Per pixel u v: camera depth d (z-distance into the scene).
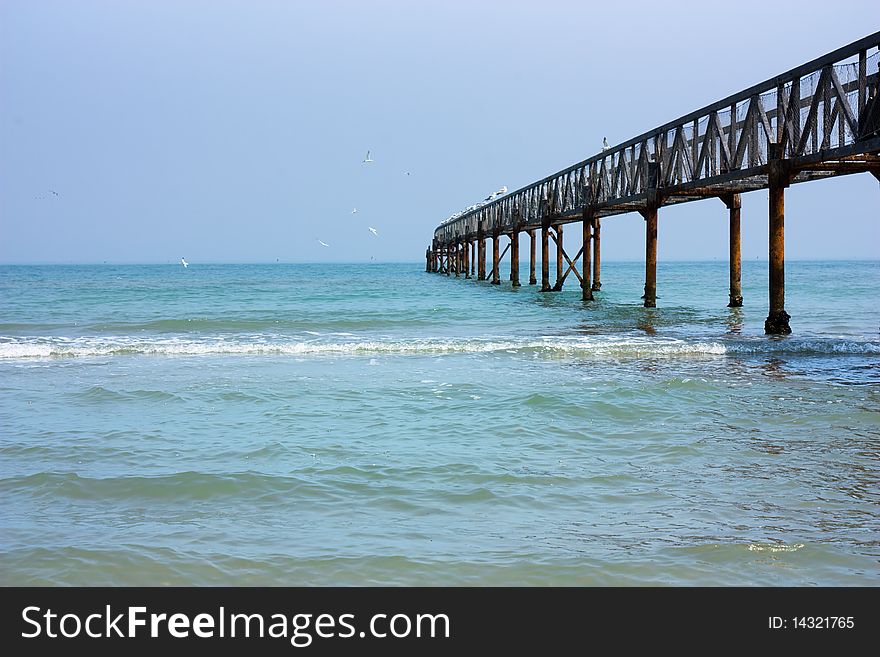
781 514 6.34
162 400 10.99
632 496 6.80
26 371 13.70
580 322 22.23
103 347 15.95
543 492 6.91
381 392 11.48
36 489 7.01
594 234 36.59
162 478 7.25
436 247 76.94
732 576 5.27
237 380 12.59
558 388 11.65
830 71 13.82
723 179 17.81
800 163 14.97
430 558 5.55
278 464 7.77
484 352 15.60
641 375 12.80
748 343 15.50
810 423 9.45
